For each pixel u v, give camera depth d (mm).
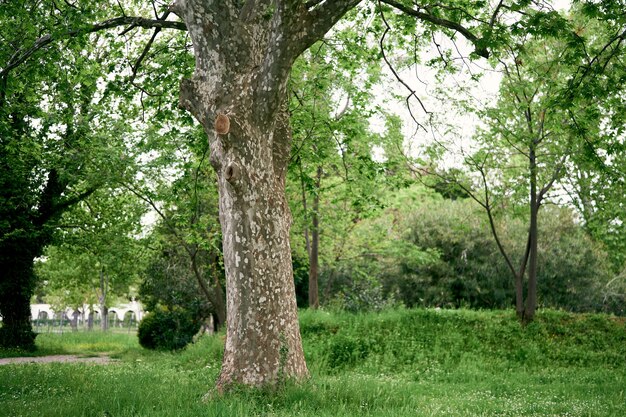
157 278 28266
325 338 18094
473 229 31188
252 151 9219
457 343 17906
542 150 20141
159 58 15297
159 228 27859
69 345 30203
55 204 27797
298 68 17734
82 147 24938
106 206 29016
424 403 8922
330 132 18828
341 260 28359
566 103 11617
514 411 8656
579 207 21703
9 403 8062
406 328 19094
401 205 27641
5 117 19328
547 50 17953
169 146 21969
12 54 13633
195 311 27938
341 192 23844
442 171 21688
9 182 25844
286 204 10039
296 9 8703
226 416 6805
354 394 8672
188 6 9414
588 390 11648
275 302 9289
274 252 9359
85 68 15102
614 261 29125
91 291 50188
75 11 12055
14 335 27281
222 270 27797
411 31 13633
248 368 9070
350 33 16766
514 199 21516
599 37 16641
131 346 30172
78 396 8438
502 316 20703
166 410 7281
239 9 10023
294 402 8016
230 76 9305
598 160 13008
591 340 18969
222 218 9555
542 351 18000
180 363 17547
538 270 30234
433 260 28469
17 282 27109
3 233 26594
